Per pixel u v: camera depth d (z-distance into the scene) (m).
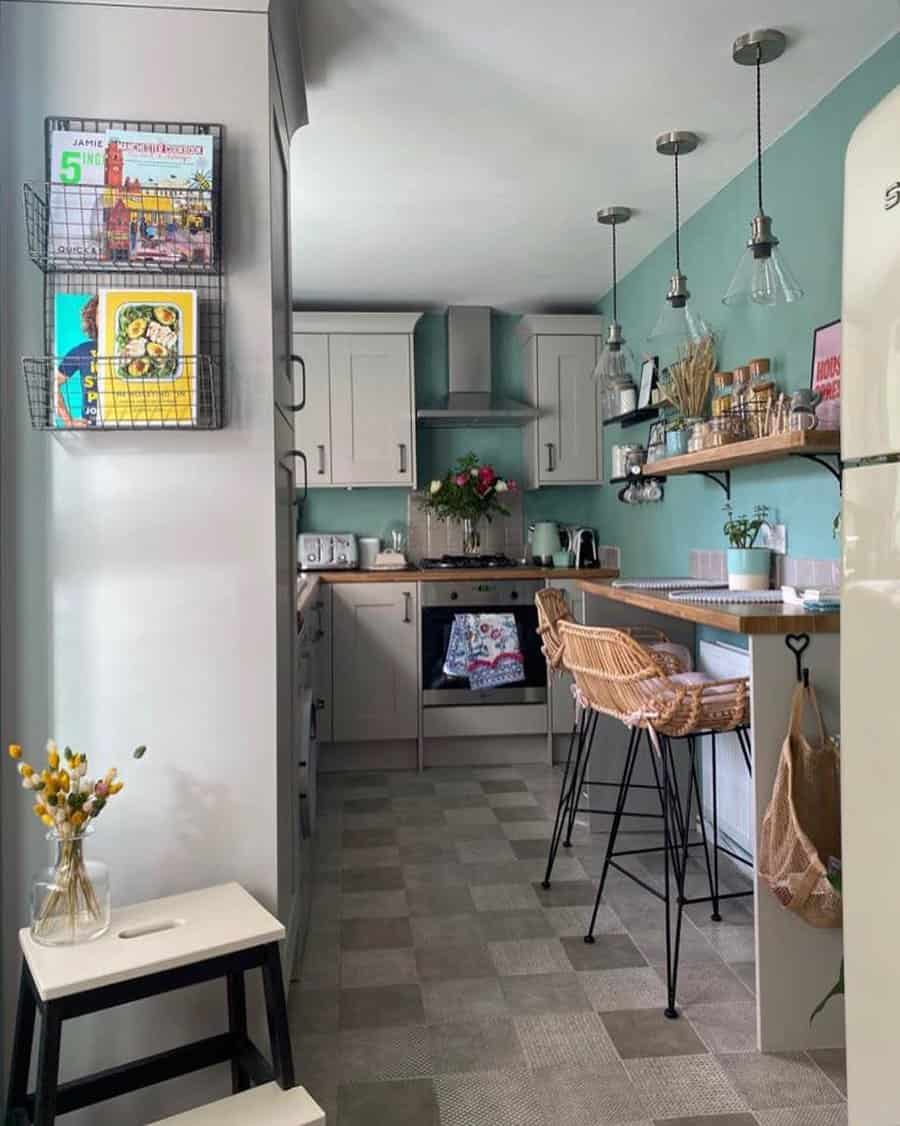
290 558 2.14
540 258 3.88
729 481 3.09
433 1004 2.11
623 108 2.50
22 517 1.64
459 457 4.88
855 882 1.24
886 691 1.15
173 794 1.68
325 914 2.60
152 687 1.67
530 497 4.93
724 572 3.13
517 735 4.33
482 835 3.27
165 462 1.67
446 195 3.13
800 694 1.86
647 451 3.76
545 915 2.58
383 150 2.75
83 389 1.62
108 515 1.66
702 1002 2.10
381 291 4.37
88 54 1.64
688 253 3.41
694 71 2.31
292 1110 1.35
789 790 1.80
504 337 4.87
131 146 1.62
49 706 1.65
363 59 2.23
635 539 4.12
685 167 2.92
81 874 1.40
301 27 2.08
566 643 2.49
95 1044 1.64
